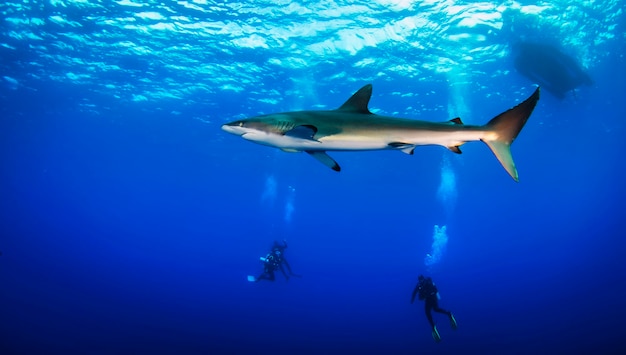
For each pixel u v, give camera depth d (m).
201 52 16.55
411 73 18.22
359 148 3.51
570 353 14.77
